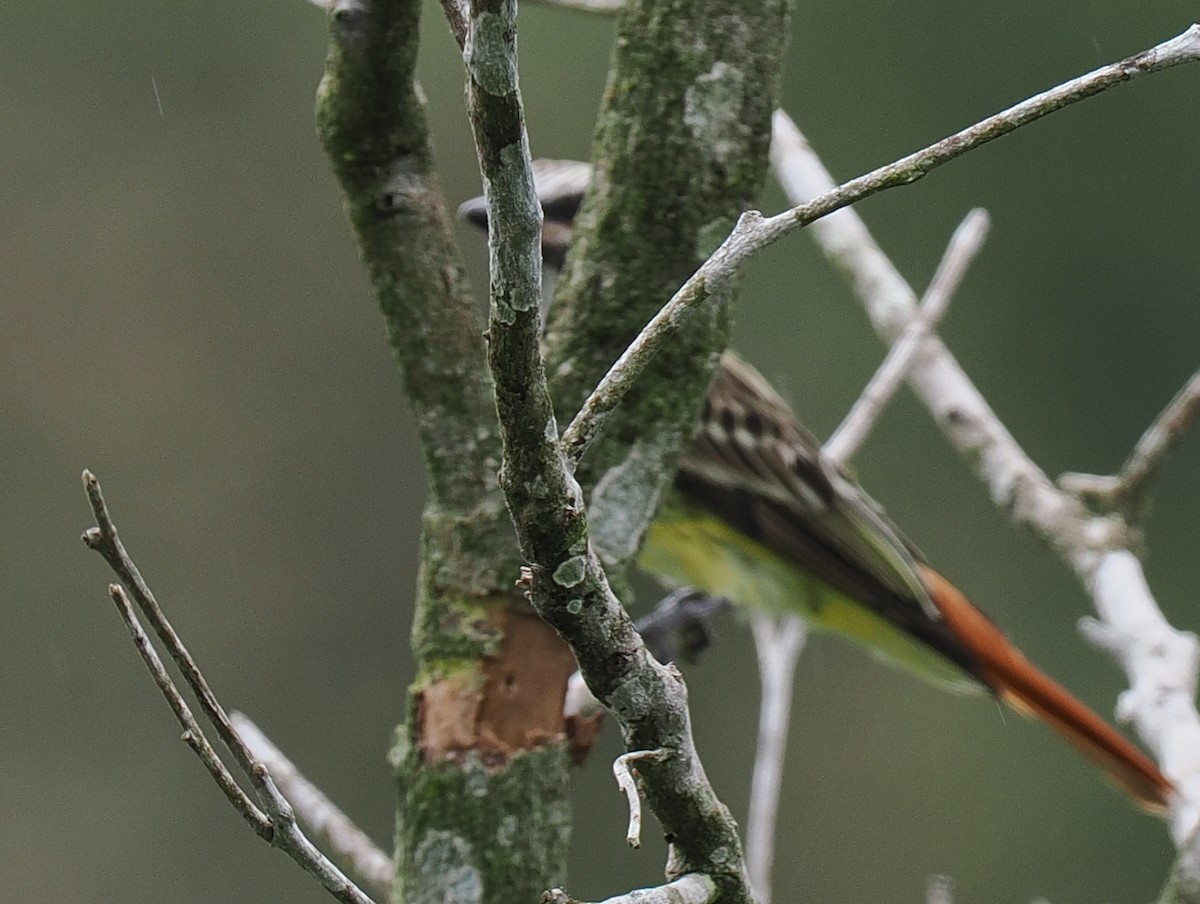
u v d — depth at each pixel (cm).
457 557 432
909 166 312
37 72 1448
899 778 1415
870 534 902
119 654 1296
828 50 1505
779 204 1413
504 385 299
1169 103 1489
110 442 1381
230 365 1412
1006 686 881
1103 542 665
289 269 1436
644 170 437
